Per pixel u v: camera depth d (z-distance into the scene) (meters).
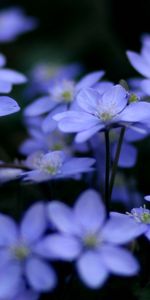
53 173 0.24
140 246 0.23
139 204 0.28
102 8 0.51
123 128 0.23
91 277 0.19
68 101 0.28
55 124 0.27
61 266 0.22
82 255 0.19
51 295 0.22
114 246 0.20
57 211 0.20
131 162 0.27
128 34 0.47
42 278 0.19
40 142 0.30
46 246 0.19
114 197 0.28
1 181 0.24
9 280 0.19
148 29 0.46
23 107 0.39
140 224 0.21
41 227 0.20
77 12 0.54
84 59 0.48
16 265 0.19
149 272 0.23
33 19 0.50
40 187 0.27
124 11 0.46
